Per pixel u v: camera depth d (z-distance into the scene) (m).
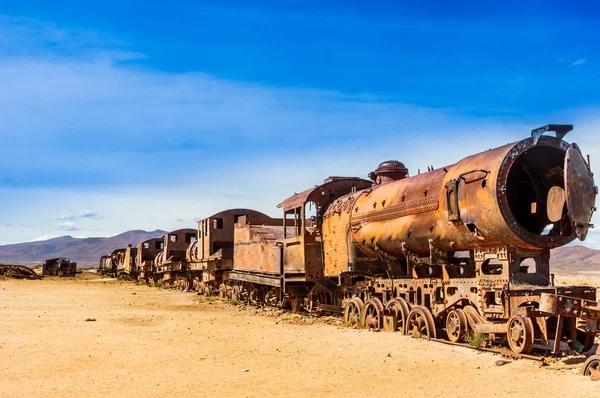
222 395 8.31
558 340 10.27
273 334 14.83
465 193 12.18
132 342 13.45
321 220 18.97
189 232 44.06
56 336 14.45
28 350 12.29
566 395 7.86
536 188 12.16
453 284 12.84
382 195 15.82
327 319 18.27
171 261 41.59
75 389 8.73
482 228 11.68
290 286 20.55
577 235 10.71
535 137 11.30
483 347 11.62
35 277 60.47
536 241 11.23
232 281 28.58
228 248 30.11
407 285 14.56
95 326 16.67
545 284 11.59
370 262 16.69
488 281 11.60
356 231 16.38
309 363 10.66
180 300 29.09
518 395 8.01
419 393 8.29
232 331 15.54
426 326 13.11
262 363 10.73
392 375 9.51
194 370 10.12
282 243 21.45
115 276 65.75
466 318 12.19
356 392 8.41
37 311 21.34
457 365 10.20
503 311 11.07
